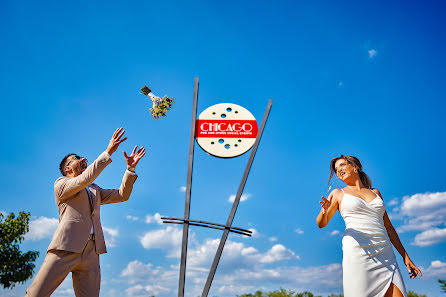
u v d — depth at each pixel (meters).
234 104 6.43
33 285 3.76
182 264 5.16
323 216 4.48
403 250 4.50
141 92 5.96
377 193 4.61
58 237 3.90
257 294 8.12
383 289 4.03
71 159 4.62
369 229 4.20
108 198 4.52
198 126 6.34
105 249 4.23
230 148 6.18
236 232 5.39
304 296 6.04
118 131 4.27
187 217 5.42
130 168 4.56
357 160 4.80
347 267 4.17
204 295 5.07
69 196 4.07
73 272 4.07
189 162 5.82
